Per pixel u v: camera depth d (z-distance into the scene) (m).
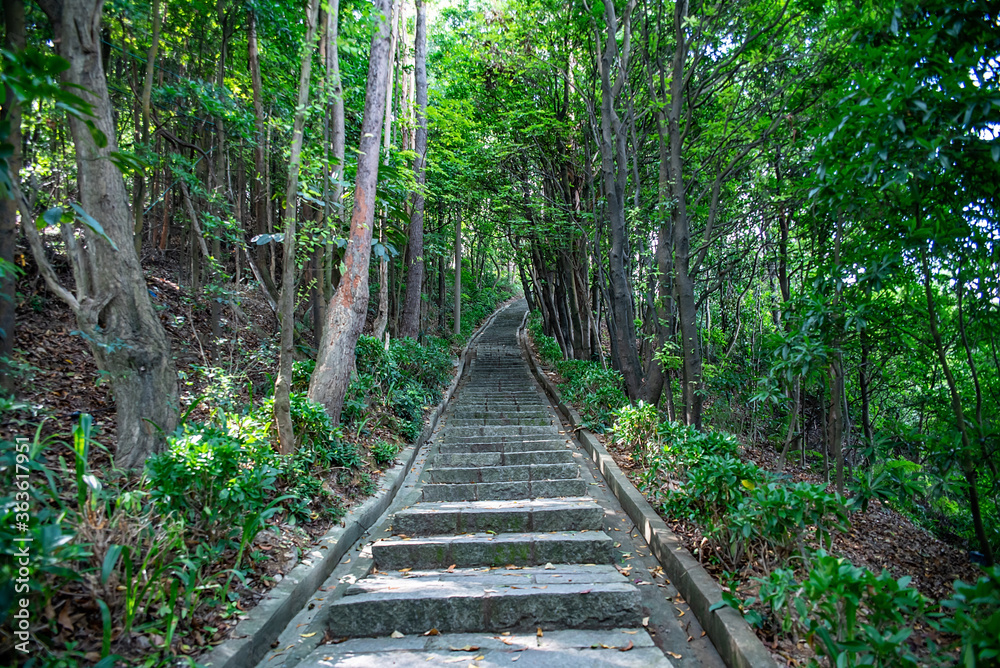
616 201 7.59
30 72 1.87
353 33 5.98
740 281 10.04
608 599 2.89
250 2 6.38
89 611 2.29
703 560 3.35
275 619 2.76
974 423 4.39
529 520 4.27
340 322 5.62
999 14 2.87
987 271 3.54
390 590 3.10
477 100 10.94
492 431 7.36
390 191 7.24
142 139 6.46
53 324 6.10
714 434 4.24
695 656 2.63
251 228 9.73
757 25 6.23
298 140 4.29
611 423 7.43
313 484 4.10
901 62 3.16
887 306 4.21
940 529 6.54
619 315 7.80
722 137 6.84
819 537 2.88
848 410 7.99
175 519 2.80
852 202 3.63
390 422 6.68
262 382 6.61
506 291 39.03
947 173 3.01
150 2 6.22
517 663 2.50
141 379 3.63
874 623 2.00
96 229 2.24
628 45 7.24
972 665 1.64
